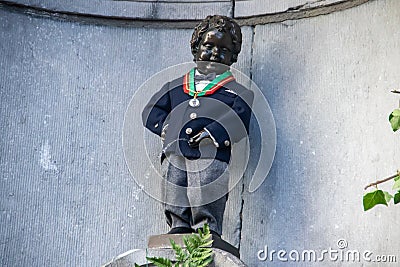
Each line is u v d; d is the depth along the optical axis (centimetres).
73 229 1040
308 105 1052
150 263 923
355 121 1023
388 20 1030
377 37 1034
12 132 1059
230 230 1028
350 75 1041
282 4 1088
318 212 1012
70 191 1052
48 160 1059
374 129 1006
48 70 1090
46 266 1024
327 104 1045
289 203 1025
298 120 1052
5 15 1092
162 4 1114
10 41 1087
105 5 1114
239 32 1030
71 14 1111
